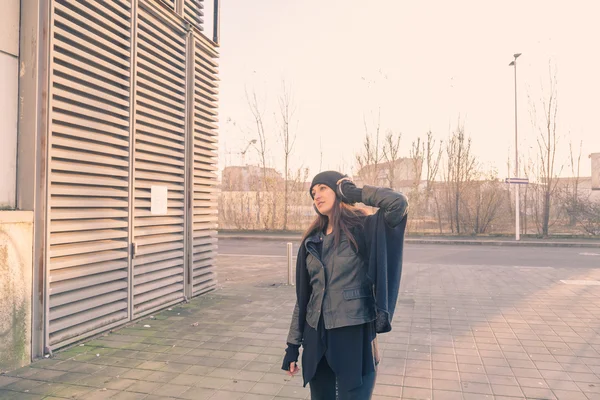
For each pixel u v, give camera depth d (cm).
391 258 211
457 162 2445
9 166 444
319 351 216
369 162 2773
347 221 224
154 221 661
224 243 2038
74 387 396
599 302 766
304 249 233
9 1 441
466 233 2395
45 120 457
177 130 715
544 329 600
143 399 374
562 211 2272
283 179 2780
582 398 382
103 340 533
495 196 2359
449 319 654
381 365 464
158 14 664
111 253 563
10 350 430
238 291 850
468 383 415
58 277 477
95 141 541
